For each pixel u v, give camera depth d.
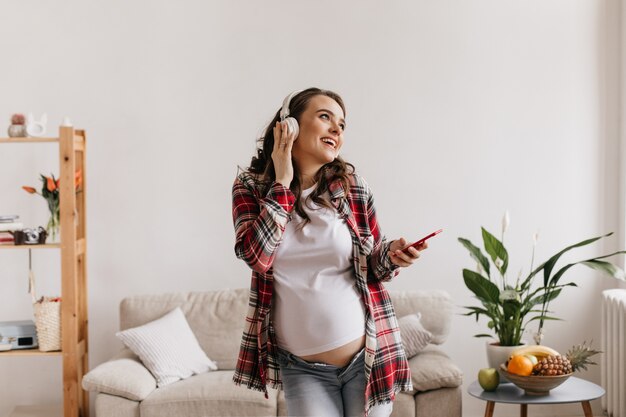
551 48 3.97
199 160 3.99
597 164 3.98
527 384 2.91
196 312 3.71
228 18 3.96
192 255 4.00
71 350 3.54
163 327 3.55
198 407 3.16
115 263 3.99
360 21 3.96
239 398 3.17
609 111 3.96
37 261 3.96
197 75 3.97
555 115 3.98
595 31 3.96
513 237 3.99
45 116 3.61
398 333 1.96
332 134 1.93
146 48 3.96
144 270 4.00
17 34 3.94
